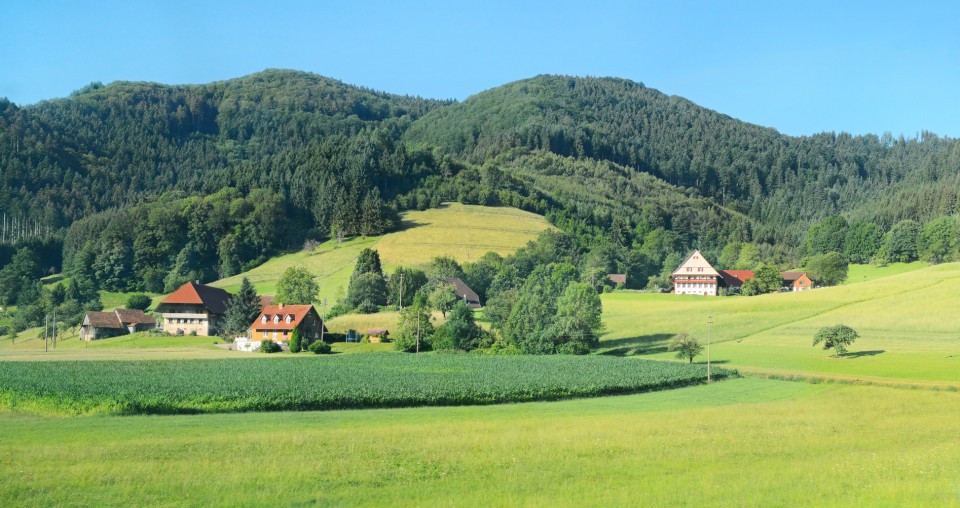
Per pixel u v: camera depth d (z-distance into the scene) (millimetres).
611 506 31188
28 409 60250
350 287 181250
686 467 38688
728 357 105375
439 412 61250
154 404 60750
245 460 39312
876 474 36812
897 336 114500
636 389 78562
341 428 50594
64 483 34156
